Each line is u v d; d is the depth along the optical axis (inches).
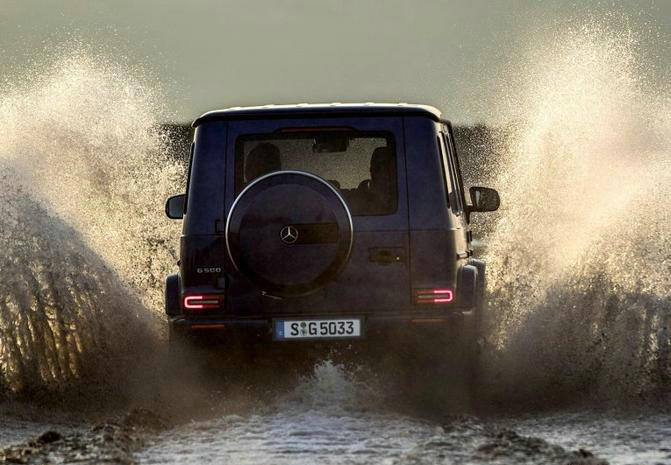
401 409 1045.2
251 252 1019.9
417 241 1053.8
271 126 1071.6
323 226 1019.9
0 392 1156.5
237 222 1021.8
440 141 1092.5
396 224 1054.4
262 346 1052.5
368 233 1052.5
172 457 797.9
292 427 924.6
